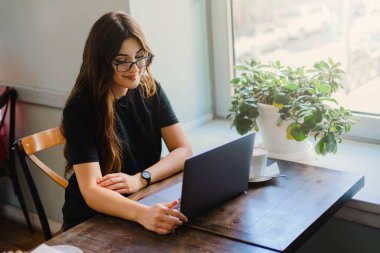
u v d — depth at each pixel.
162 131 1.92
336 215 1.80
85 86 1.73
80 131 1.68
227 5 2.35
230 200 1.54
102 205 1.53
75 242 1.38
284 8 2.22
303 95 1.84
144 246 1.33
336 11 2.07
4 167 2.80
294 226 1.37
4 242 2.91
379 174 1.85
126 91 1.81
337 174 1.69
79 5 2.29
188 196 1.38
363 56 2.04
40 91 2.62
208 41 2.45
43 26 2.51
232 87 2.45
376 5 1.95
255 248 1.28
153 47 2.19
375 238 1.84
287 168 1.75
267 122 1.91
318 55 2.17
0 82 2.89
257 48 2.37
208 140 2.28
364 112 2.12
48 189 2.85
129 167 1.82
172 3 2.24
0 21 2.74
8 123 2.84
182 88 2.37
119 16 1.64
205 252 1.28
